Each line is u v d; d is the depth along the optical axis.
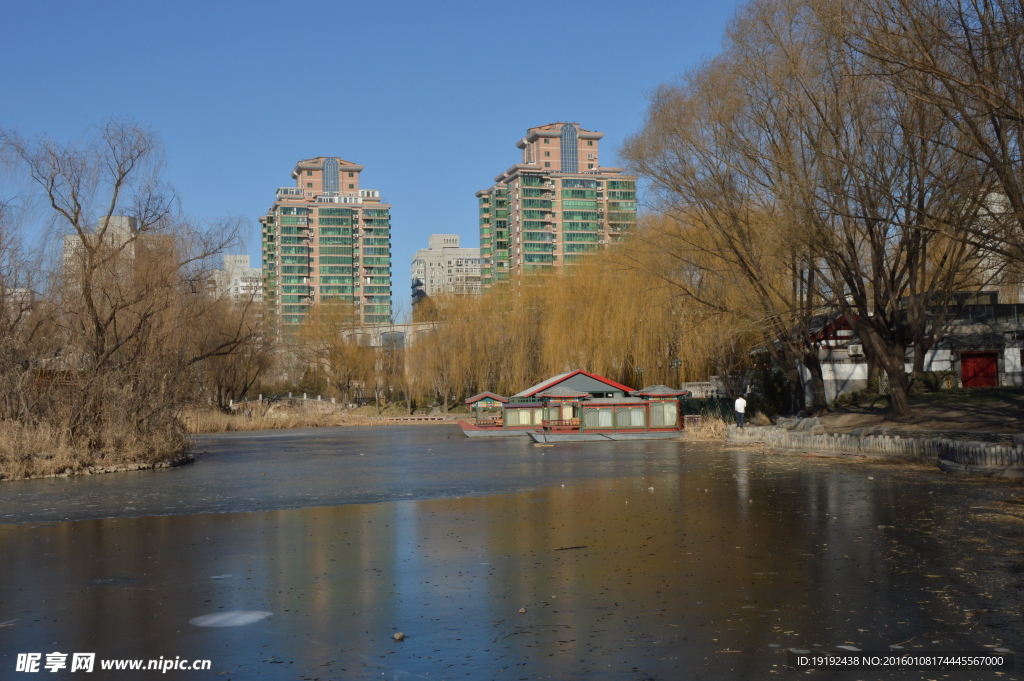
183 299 40.91
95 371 33.75
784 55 33.09
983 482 21.50
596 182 183.75
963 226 25.41
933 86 25.31
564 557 13.59
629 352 54.78
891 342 35.31
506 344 75.81
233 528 17.44
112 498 23.17
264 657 9.01
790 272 37.91
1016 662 8.34
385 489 24.25
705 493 21.23
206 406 72.81
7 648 9.48
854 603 10.44
